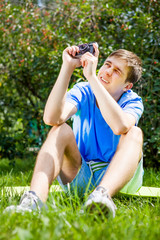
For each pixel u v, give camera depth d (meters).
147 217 1.24
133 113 1.61
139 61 1.79
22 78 3.98
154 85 3.23
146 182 2.58
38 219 1.12
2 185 1.84
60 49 3.41
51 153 1.43
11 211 1.18
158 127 3.18
